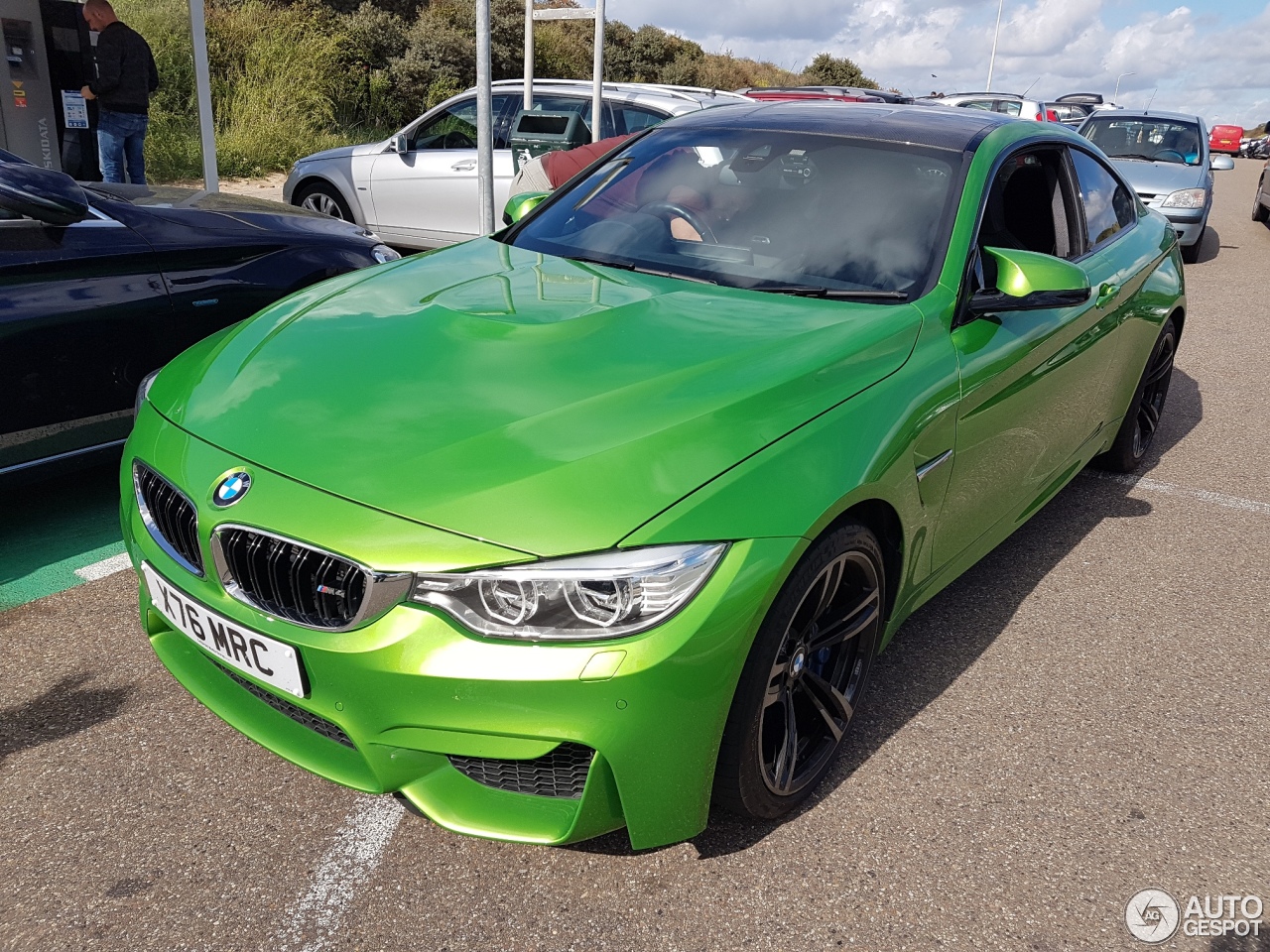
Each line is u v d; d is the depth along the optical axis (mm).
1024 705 2920
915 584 2703
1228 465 5031
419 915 2053
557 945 1998
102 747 2508
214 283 3791
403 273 2996
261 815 2307
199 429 2211
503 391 2164
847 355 2400
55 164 8828
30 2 8312
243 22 14508
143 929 1985
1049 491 3705
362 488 1930
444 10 19328
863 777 2553
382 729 1900
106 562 3445
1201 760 2727
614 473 1927
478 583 1813
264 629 1960
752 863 2240
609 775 1907
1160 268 4336
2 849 2164
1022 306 2787
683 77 27562
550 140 7648
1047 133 3615
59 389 3398
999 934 2100
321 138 13539
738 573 1917
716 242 3021
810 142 3271
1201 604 3604
